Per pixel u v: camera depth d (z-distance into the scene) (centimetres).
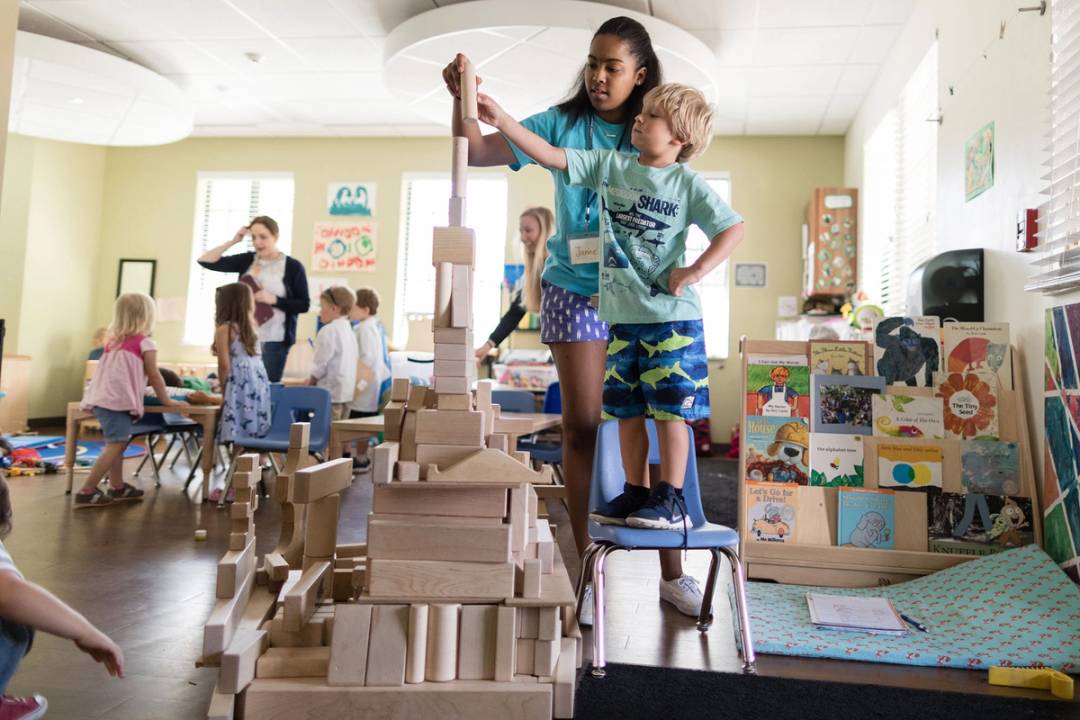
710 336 725
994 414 255
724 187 727
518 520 141
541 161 184
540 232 326
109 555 272
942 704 159
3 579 116
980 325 261
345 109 708
